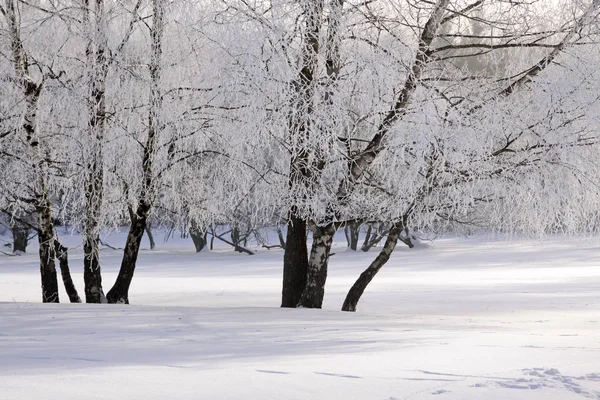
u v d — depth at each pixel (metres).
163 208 18.11
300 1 13.80
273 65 13.55
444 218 15.66
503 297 23.70
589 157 14.76
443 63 15.31
